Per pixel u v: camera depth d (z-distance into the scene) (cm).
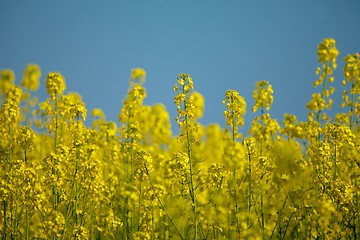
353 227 209
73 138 237
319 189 216
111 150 240
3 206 212
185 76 214
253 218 213
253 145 218
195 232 208
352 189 213
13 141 228
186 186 216
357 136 234
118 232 222
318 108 242
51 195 217
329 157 224
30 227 221
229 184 216
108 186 232
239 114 222
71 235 211
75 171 217
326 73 242
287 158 242
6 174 212
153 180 238
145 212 217
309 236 211
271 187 227
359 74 239
